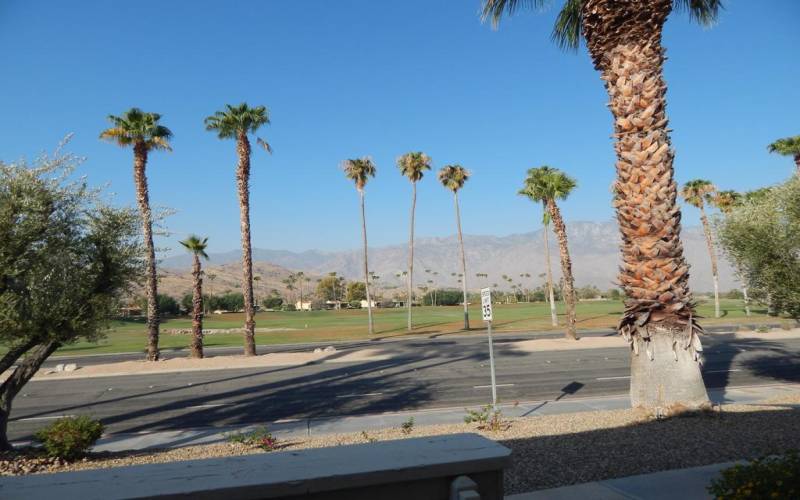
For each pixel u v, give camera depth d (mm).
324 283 179875
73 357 37281
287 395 19469
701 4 14336
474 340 40031
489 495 3496
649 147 11000
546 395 17703
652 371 10664
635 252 10922
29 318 9609
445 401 17281
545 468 7180
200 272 31172
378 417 15008
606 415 11547
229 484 2936
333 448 3725
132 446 12594
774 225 13578
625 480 6555
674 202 11000
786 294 13484
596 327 51188
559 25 15211
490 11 14039
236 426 14680
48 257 9812
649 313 10688
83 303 10141
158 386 22438
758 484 4520
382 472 3189
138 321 85125
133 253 10656
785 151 41281
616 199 11508
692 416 10258
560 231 36562
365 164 53406
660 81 11359
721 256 15188
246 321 31500
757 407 11547
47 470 9250
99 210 10625
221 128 32000
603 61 11852
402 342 40375
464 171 54594
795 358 24719
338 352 32062
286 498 3041
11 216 9406
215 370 26922
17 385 10477
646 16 11328
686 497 5926
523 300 177125
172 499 2818
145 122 28969
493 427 11008
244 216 32000
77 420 10375
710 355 26297
